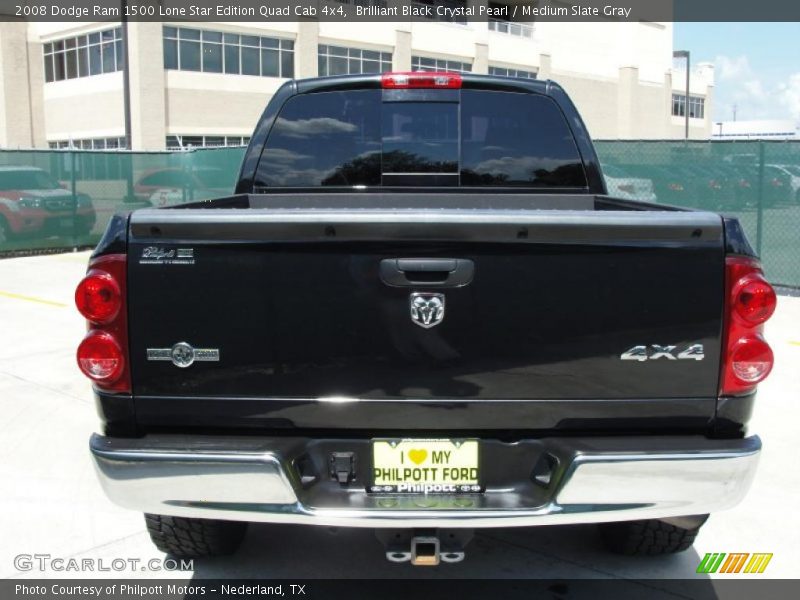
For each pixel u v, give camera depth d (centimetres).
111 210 1814
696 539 397
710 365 273
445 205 439
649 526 353
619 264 269
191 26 3656
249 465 269
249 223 267
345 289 271
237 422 278
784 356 774
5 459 510
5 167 1638
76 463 503
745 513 429
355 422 277
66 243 1720
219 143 3831
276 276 271
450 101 440
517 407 275
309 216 266
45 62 4062
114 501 276
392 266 270
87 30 3734
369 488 280
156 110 3572
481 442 279
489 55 5050
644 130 6556
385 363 273
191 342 274
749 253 271
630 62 6269
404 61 4512
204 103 3747
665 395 274
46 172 1697
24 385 681
